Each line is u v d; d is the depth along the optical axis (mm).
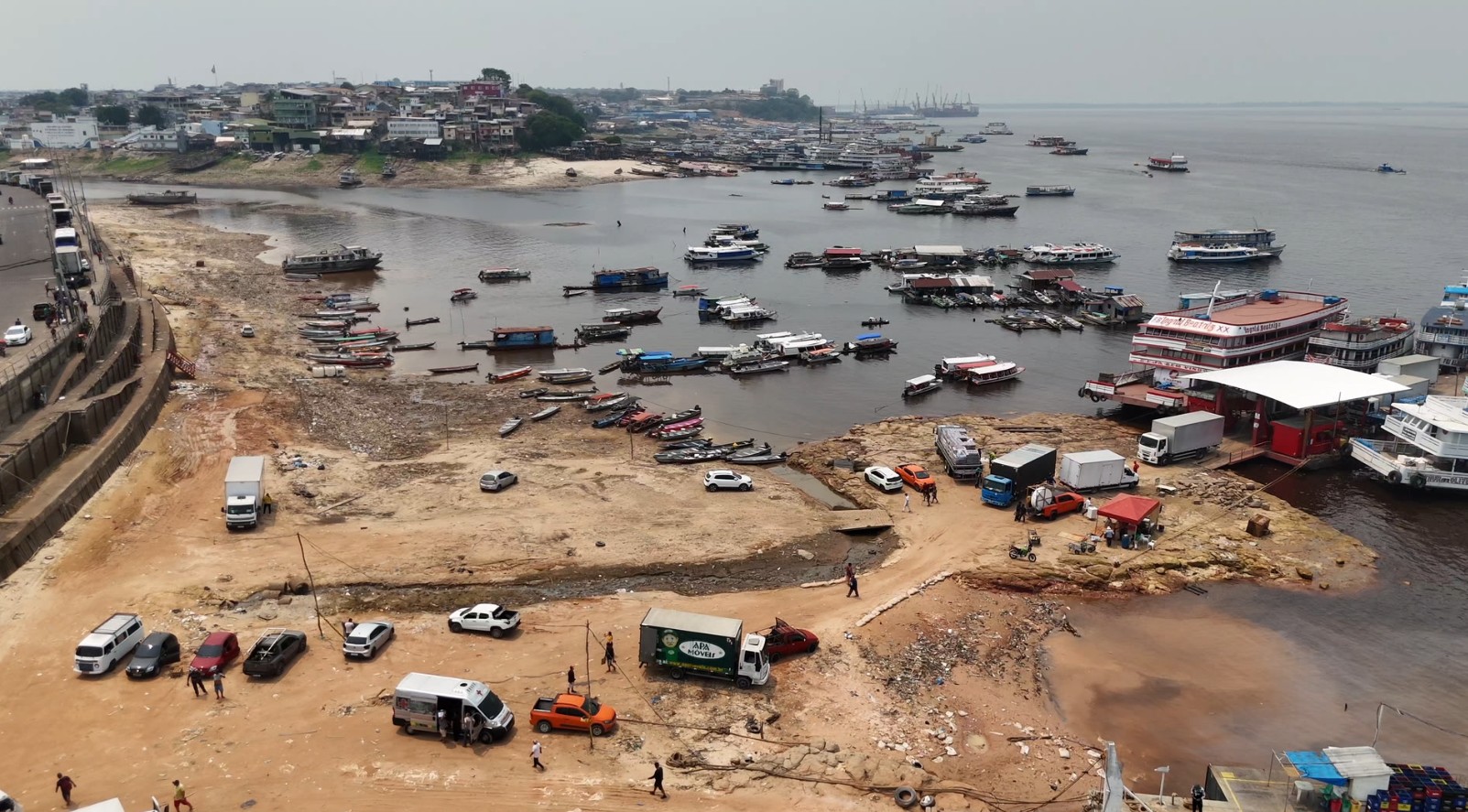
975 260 195875
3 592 55750
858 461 84438
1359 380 85688
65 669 48594
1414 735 48094
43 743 42812
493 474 76188
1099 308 151875
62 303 98125
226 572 59812
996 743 45625
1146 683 52281
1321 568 65562
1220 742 47125
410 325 142375
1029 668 53250
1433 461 79375
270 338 128500
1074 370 123062
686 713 46219
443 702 43156
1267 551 67438
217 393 97250
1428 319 115188
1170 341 99500
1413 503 77562
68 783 38312
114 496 69625
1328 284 169250
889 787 41531
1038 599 60750
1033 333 143250
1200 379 91750
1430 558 67938
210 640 49125
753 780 41562
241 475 67438
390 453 85562
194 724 44312
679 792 40562
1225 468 83500
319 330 133625
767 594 59469
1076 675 52875
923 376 117500
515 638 53094
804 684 49344
